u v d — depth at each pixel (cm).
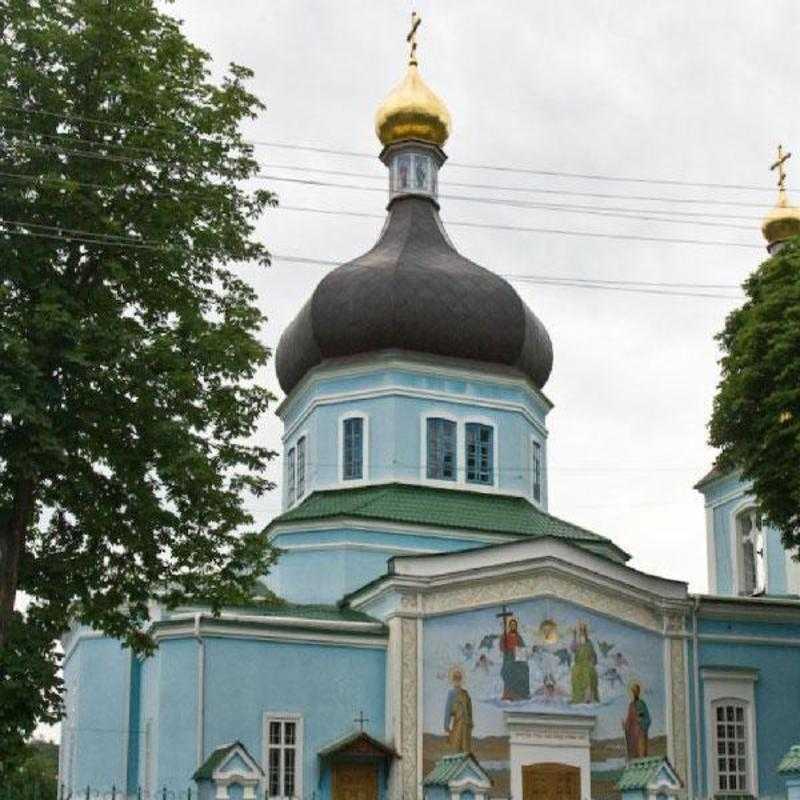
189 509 2988
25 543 2970
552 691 4131
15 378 2650
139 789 3691
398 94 5409
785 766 2936
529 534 4681
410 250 5075
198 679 3872
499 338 4959
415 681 3981
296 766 3906
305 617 4131
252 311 3103
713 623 4475
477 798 3334
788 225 5659
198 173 3031
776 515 4034
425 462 4809
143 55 2972
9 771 2764
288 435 5294
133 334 2856
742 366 4056
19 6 2912
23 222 2812
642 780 3406
